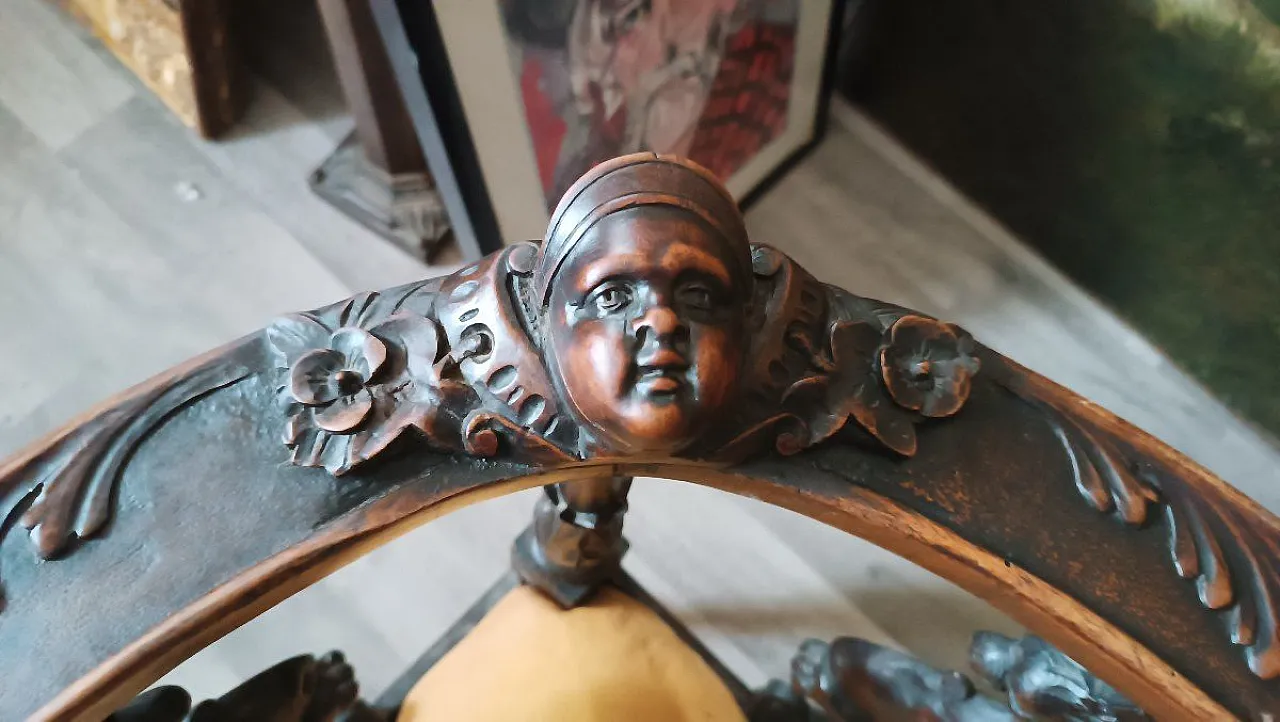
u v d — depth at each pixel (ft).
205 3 3.59
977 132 3.85
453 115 3.06
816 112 4.10
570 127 3.41
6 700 1.48
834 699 2.63
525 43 3.03
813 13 3.68
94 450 1.61
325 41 4.03
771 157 4.08
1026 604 1.68
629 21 3.22
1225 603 1.75
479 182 3.34
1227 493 1.83
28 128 3.96
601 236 1.38
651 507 3.67
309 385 1.62
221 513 1.59
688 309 1.41
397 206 3.78
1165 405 3.90
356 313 1.69
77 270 3.83
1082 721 1.97
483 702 2.06
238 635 3.42
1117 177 3.56
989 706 2.25
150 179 3.94
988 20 3.50
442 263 3.90
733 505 3.69
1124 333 3.98
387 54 3.14
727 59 3.59
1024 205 3.92
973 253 4.07
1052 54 3.42
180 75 3.81
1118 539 1.75
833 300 1.74
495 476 1.62
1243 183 3.23
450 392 1.59
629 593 2.72
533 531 2.27
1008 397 1.80
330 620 3.47
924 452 1.73
